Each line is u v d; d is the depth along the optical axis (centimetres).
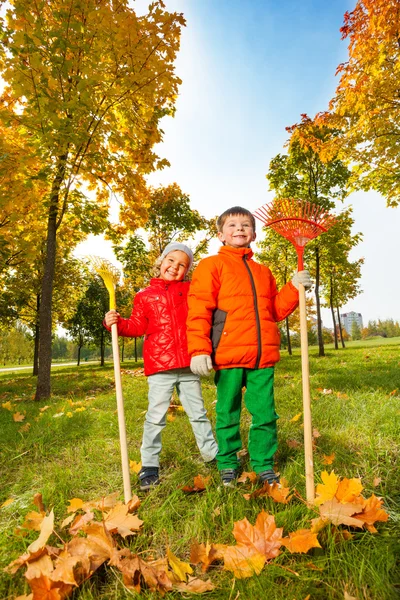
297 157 1348
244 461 244
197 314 217
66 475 231
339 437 265
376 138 809
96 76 552
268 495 182
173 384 240
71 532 163
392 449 241
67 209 705
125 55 596
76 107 550
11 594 132
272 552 136
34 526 166
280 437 277
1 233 716
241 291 221
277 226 198
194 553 142
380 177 866
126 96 632
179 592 128
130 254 1611
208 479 209
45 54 558
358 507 153
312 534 137
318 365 888
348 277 2256
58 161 613
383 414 308
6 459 275
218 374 223
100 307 2327
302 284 182
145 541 159
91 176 714
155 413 232
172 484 213
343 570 127
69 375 1316
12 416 447
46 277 693
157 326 241
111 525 158
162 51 615
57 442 308
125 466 186
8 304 1510
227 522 167
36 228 794
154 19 591
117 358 197
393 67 730
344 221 1350
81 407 455
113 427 341
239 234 238
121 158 721
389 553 132
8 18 551
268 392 214
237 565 132
